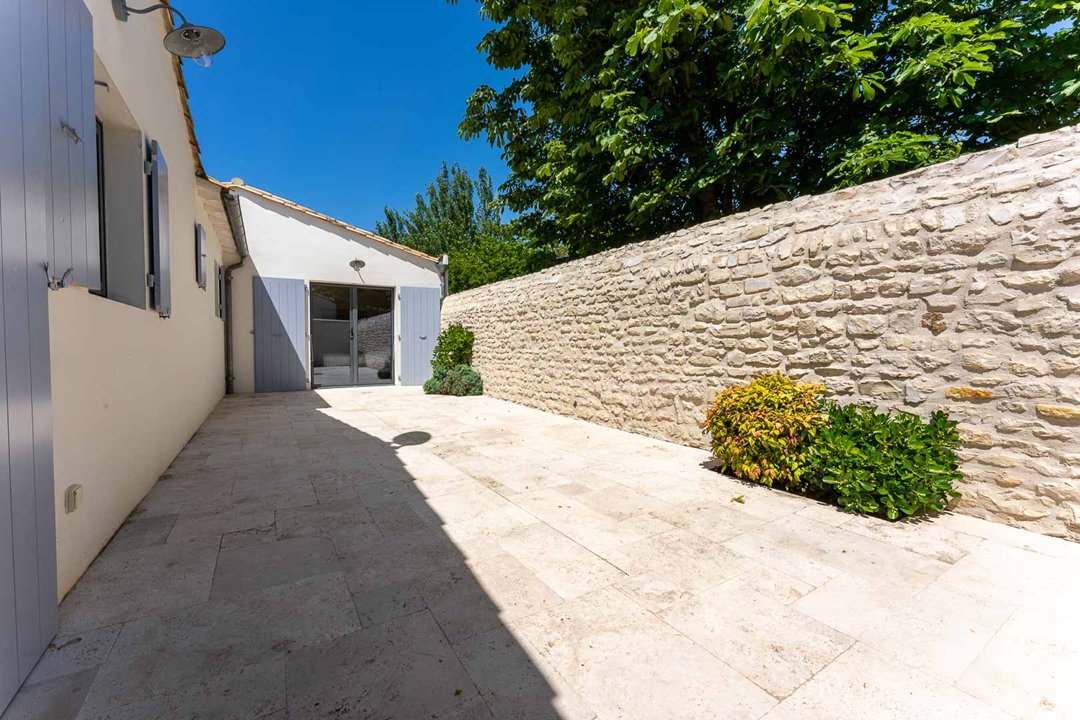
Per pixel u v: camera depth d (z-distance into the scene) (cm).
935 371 276
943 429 264
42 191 151
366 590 190
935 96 493
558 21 624
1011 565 207
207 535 244
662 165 724
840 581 196
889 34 541
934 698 130
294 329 909
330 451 434
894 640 156
